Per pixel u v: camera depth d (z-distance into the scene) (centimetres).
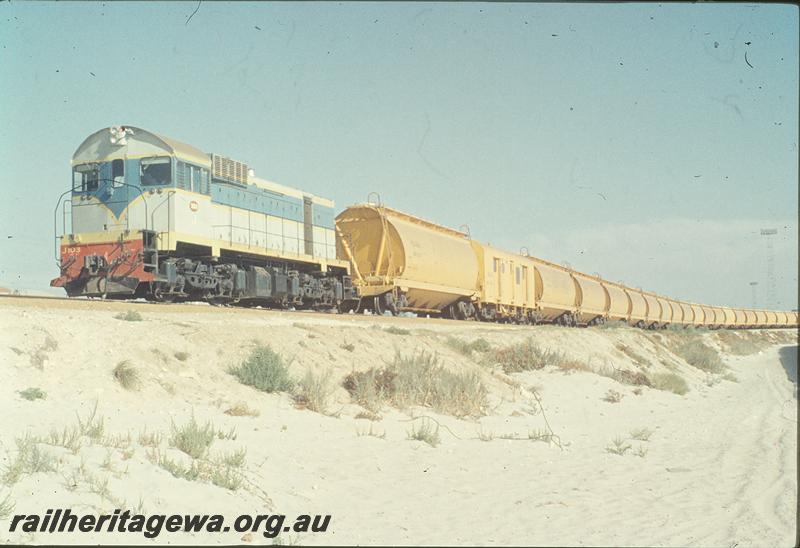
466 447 1356
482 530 835
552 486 1116
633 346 3666
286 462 1034
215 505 803
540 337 2894
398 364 1750
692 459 1466
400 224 3097
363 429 1334
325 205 2903
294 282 2562
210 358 1406
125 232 2003
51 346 1168
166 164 2077
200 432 1009
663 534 865
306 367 1562
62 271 2058
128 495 769
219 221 2247
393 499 952
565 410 1994
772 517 975
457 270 3331
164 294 2062
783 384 3609
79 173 2145
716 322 7531
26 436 843
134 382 1173
